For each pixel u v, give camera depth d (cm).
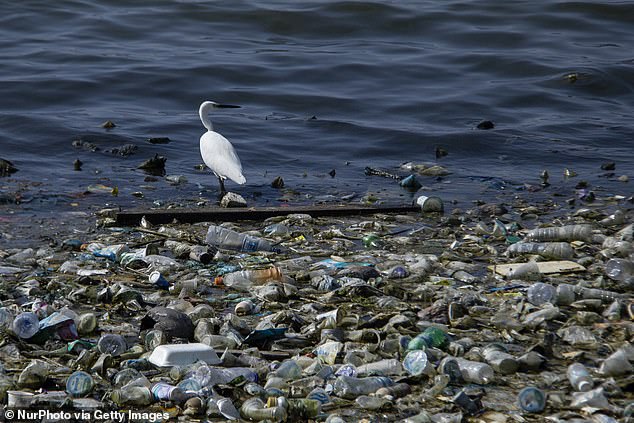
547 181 2247
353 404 932
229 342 1086
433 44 3728
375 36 3819
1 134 2508
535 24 3966
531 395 916
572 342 1102
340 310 1158
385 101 3027
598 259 1497
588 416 900
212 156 2108
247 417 901
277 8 4031
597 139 2714
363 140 2641
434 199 1903
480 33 3806
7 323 1123
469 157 2522
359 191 2134
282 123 2783
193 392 930
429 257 1484
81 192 2016
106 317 1182
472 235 1662
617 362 1006
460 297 1259
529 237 1617
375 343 1098
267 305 1242
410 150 2569
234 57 3425
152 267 1405
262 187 2148
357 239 1650
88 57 3338
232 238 1573
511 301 1268
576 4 4197
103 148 2453
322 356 1043
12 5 3959
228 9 4000
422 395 949
